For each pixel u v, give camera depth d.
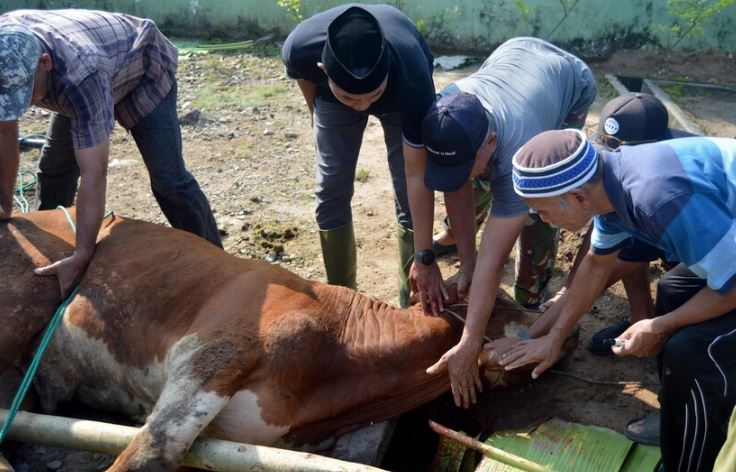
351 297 3.93
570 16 8.78
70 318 3.82
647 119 4.05
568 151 2.99
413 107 3.79
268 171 6.60
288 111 7.73
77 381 3.91
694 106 7.52
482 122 3.44
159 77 4.45
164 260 3.89
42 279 3.87
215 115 7.63
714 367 3.24
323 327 3.70
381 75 3.55
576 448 3.62
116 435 3.34
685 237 2.94
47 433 3.42
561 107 4.14
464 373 3.68
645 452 3.63
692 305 3.16
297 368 3.57
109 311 3.78
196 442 3.32
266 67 8.94
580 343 4.55
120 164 6.66
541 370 3.68
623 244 3.48
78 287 3.87
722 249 2.93
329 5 9.48
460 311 4.01
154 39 4.36
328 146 4.56
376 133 7.35
